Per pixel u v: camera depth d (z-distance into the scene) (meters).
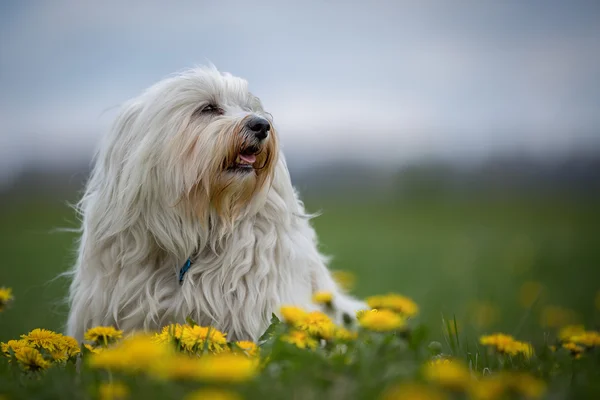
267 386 4.22
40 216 33.38
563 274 17.69
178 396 4.13
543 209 38.59
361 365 4.42
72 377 4.93
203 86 7.46
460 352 6.30
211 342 5.29
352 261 19.61
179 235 7.05
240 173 6.98
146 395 4.15
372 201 39.81
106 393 4.19
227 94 7.66
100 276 7.07
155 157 7.08
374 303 6.32
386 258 20.33
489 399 3.94
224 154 7.03
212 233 7.12
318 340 5.09
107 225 7.09
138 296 7.00
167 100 7.23
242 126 7.05
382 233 28.72
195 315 6.94
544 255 20.52
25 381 5.02
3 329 9.91
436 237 26.95
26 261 19.12
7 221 32.09
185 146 7.14
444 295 14.52
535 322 11.98
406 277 16.78
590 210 37.94
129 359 4.21
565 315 11.60
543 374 5.16
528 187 40.41
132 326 6.96
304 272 7.30
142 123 7.20
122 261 7.03
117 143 7.32
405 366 4.45
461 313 12.27
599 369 5.33
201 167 7.04
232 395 3.91
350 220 34.72
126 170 7.05
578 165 40.62
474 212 38.31
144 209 7.05
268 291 7.00
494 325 11.55
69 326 7.40
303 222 7.72
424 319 11.41
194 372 4.11
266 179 7.15
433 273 17.48
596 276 17.41
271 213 7.23
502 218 35.50
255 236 7.08
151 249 7.14
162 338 5.37
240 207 7.05
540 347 7.22
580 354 5.90
